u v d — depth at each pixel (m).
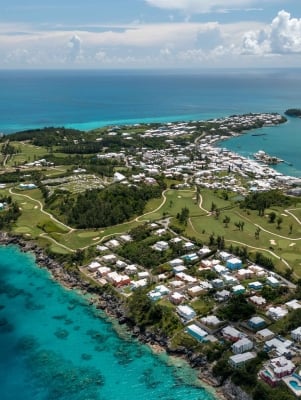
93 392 126.88
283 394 115.25
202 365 134.25
